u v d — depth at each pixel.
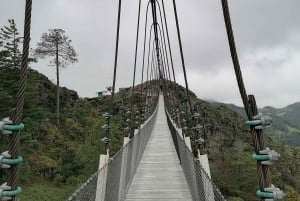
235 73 1.59
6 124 1.69
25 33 1.75
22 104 1.73
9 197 1.66
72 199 1.92
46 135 29.50
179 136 8.08
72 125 34.28
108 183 3.62
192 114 5.38
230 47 1.59
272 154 1.50
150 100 22.14
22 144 21.19
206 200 3.56
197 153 5.00
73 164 26.25
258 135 1.55
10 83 20.88
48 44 36.66
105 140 4.78
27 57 1.76
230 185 23.78
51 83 37.66
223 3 1.60
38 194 20.53
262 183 1.52
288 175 40.97
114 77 5.27
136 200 5.54
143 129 9.94
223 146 40.25
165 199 5.57
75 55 37.91
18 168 1.71
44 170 25.03
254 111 1.56
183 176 7.11
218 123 45.62
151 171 7.66
